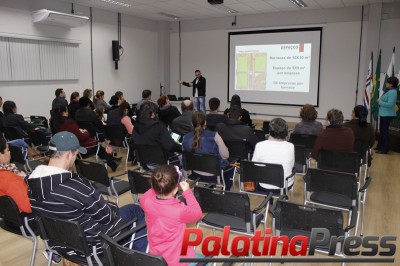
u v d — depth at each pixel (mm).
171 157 3771
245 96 9977
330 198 2719
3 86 6953
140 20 10109
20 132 4926
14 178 2143
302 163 3646
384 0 7547
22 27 7102
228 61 10102
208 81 10578
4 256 2711
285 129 2895
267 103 9664
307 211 1935
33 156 4984
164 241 1697
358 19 8195
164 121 5676
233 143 3645
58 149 1870
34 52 7402
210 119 4562
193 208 1748
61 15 7301
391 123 6535
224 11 9070
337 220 1881
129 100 10062
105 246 1595
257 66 9648
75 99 6344
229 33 9953
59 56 7945
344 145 3318
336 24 8461
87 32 8555
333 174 2465
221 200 2189
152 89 10867
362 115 4129
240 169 2887
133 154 5301
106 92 9297
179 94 11203
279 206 2021
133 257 1442
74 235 1730
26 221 2125
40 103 7695
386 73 7297
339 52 8523
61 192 1769
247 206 2121
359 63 8320
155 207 1691
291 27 8984
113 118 5031
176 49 11031
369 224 3289
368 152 4125
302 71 9039
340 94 8664
